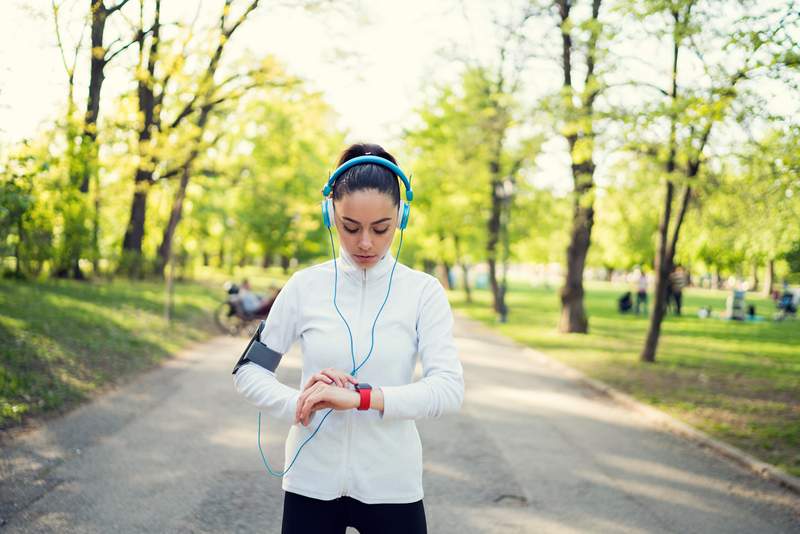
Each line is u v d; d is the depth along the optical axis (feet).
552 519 14.39
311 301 6.08
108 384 25.50
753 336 62.75
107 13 41.81
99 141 45.11
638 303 94.63
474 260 113.19
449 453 19.30
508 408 26.13
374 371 5.92
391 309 6.01
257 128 64.39
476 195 77.51
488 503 15.24
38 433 18.42
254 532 12.94
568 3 40.47
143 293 56.18
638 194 40.73
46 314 34.99
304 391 5.51
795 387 32.40
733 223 31.89
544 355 41.98
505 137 51.26
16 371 23.43
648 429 23.40
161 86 46.78
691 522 14.51
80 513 13.29
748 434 22.18
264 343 6.21
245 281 52.42
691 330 68.44
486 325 67.31
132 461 16.75
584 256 58.13
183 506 14.02
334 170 5.93
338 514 6.13
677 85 30.68
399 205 5.83
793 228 28.25
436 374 5.85
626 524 14.26
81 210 42.63
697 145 29.96
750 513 15.19
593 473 17.85
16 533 12.18
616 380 32.73
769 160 26.58
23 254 41.22
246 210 108.47
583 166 44.62
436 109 76.43
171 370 30.42
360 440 5.94
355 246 5.74
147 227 94.22
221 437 19.49
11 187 29.40
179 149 49.11
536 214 73.51
